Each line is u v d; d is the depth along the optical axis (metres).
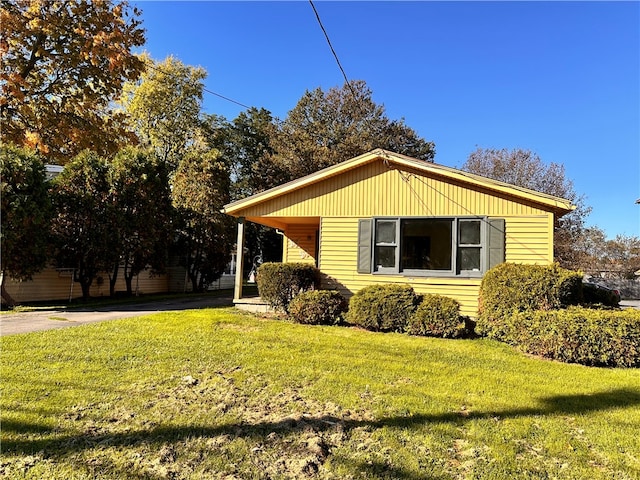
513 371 5.46
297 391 4.32
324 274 10.04
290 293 9.60
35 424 3.30
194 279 19.14
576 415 3.90
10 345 5.91
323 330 8.00
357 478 2.69
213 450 3.00
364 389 4.45
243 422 3.50
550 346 6.29
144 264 15.63
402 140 28.66
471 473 2.78
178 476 2.65
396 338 7.44
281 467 2.81
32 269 11.05
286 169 26.11
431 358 6.00
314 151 25.52
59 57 12.88
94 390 4.15
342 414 3.74
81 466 2.71
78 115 13.90
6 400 3.78
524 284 7.31
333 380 4.72
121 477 2.60
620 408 4.12
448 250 9.16
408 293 8.15
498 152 26.84
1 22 11.53
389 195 9.72
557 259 24.81
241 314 9.71
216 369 5.03
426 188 9.42
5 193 10.06
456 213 9.13
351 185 10.06
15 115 12.80
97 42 12.52
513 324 7.00
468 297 8.86
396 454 3.02
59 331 7.08
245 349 6.09
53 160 13.84
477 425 3.58
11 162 10.38
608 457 3.08
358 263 9.78
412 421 3.62
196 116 26.27
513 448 3.17
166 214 15.92
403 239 9.55
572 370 5.68
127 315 9.88
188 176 18.80
